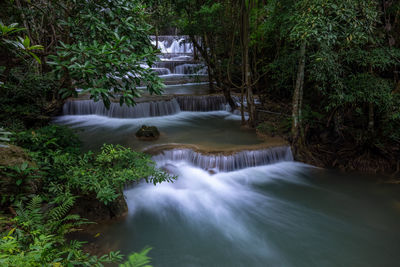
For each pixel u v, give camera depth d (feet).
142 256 5.49
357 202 17.74
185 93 42.09
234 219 15.88
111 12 11.43
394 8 20.51
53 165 13.71
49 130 18.35
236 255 12.90
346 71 21.09
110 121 31.45
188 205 17.04
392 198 18.10
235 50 33.86
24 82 22.62
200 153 20.86
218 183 19.58
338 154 23.07
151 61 10.70
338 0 13.07
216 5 27.04
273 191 19.02
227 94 36.11
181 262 12.32
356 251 13.30
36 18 19.67
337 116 23.95
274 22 23.22
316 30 13.89
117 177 13.65
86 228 13.60
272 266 12.24
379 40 18.78
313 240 14.11
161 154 21.17
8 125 19.58
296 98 22.47
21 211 9.23
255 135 26.25
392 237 14.35
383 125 21.97
